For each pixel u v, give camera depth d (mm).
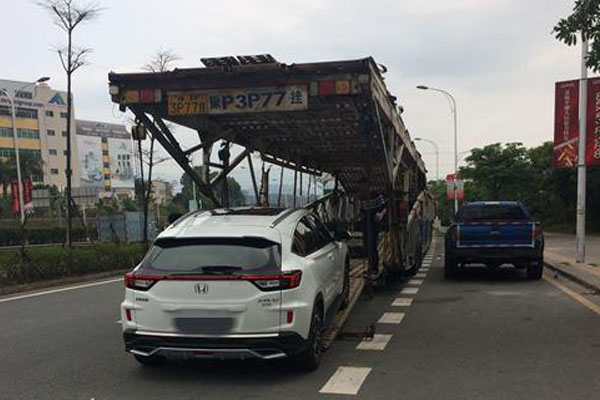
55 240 41750
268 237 5738
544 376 5645
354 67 6883
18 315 9750
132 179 134375
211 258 5641
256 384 5582
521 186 44781
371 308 9625
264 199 10344
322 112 8086
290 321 5453
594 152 15477
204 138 8945
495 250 12422
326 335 6930
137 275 5676
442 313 9086
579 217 15828
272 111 7188
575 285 12055
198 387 5543
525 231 12297
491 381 5516
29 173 78750
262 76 7180
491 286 12078
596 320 8359
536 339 7199
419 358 6398
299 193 12398
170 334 5500
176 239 5820
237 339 5375
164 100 7477
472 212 13242
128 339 5664
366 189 10719
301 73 7078
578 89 15500
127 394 5391
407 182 12594
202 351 5430
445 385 5422
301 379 5699
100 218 33688
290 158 11758
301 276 5656
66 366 6395
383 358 6422
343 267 8180
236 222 6160
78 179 112125
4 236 38781
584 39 7344
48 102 106125
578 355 6395
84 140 123500
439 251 22969
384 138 9305
